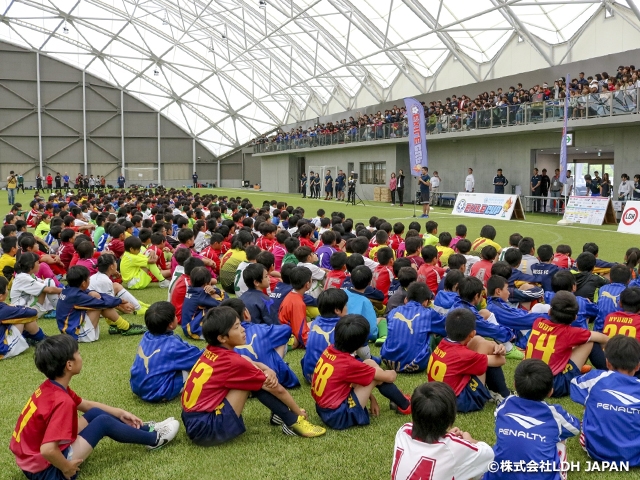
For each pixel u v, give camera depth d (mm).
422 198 21266
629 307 4617
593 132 21656
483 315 5398
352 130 34375
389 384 4129
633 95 17906
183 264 6953
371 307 5566
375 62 35219
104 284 6504
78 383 4953
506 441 3064
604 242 13492
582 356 4488
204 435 3670
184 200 19406
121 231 10008
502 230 16453
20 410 4371
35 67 47000
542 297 6344
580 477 3373
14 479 3404
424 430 2738
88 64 48031
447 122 26766
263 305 5461
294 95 47031
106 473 3441
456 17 26734
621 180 20594
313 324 4660
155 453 3693
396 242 10195
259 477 3381
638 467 3447
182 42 44594
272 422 4098
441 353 4223
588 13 22922
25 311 5738
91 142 49562
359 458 3588
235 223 12406
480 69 29312
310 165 41688
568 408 4312
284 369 4617
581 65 23469
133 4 40625
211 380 3658
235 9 36781
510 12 23984
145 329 6492
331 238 8133
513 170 25422
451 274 5645
